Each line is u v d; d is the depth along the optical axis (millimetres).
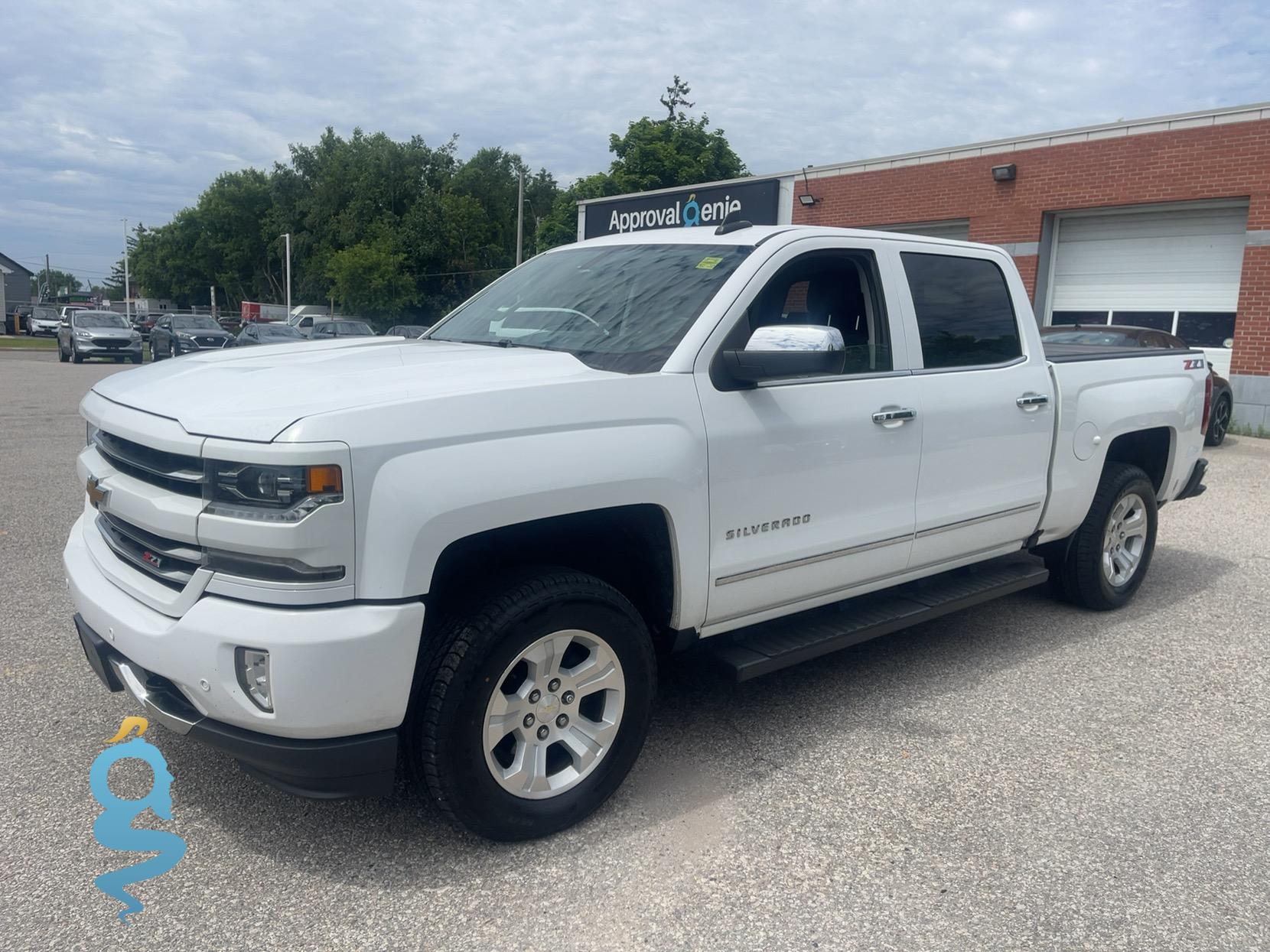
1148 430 5578
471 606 2826
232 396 2748
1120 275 17234
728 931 2619
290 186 81000
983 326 4512
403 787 3383
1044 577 4867
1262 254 14953
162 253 96750
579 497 2904
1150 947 2586
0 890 2725
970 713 4109
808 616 4039
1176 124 15742
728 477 3340
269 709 2557
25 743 3611
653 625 3443
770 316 3895
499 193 75125
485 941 2555
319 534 2488
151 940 2529
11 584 5582
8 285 84438
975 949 2564
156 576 2793
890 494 3955
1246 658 4836
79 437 11906
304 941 2539
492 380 2914
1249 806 3354
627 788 3400
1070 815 3268
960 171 18672
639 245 4141
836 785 3447
